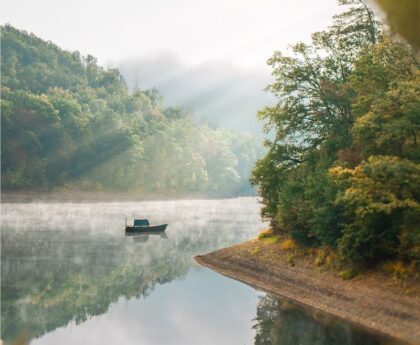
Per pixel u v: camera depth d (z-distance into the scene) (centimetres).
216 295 2959
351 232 2575
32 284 3259
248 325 2278
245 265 3634
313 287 2759
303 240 3212
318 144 3862
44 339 2075
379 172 2303
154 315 2516
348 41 3859
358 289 2458
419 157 2472
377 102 2672
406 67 2955
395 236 2455
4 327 2272
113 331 2209
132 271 3828
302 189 3388
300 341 1977
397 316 2098
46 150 15925
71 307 2703
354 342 1930
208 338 2080
